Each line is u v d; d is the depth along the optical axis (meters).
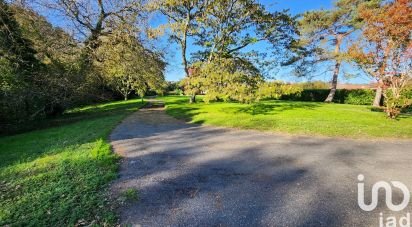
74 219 3.80
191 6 22.53
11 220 3.79
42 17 15.06
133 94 51.00
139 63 17.56
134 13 17.22
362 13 14.41
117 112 21.42
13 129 14.01
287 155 7.35
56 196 4.52
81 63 16.61
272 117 14.29
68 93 16.48
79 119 17.27
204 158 7.04
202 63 19.19
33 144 8.89
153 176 5.63
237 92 15.66
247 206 4.27
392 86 13.70
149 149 8.01
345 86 42.19
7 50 13.65
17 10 13.78
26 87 14.16
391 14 12.85
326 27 29.02
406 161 6.77
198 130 11.58
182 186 5.09
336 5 28.56
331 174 5.80
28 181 5.22
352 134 10.00
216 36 24.30
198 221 3.80
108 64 17.62
